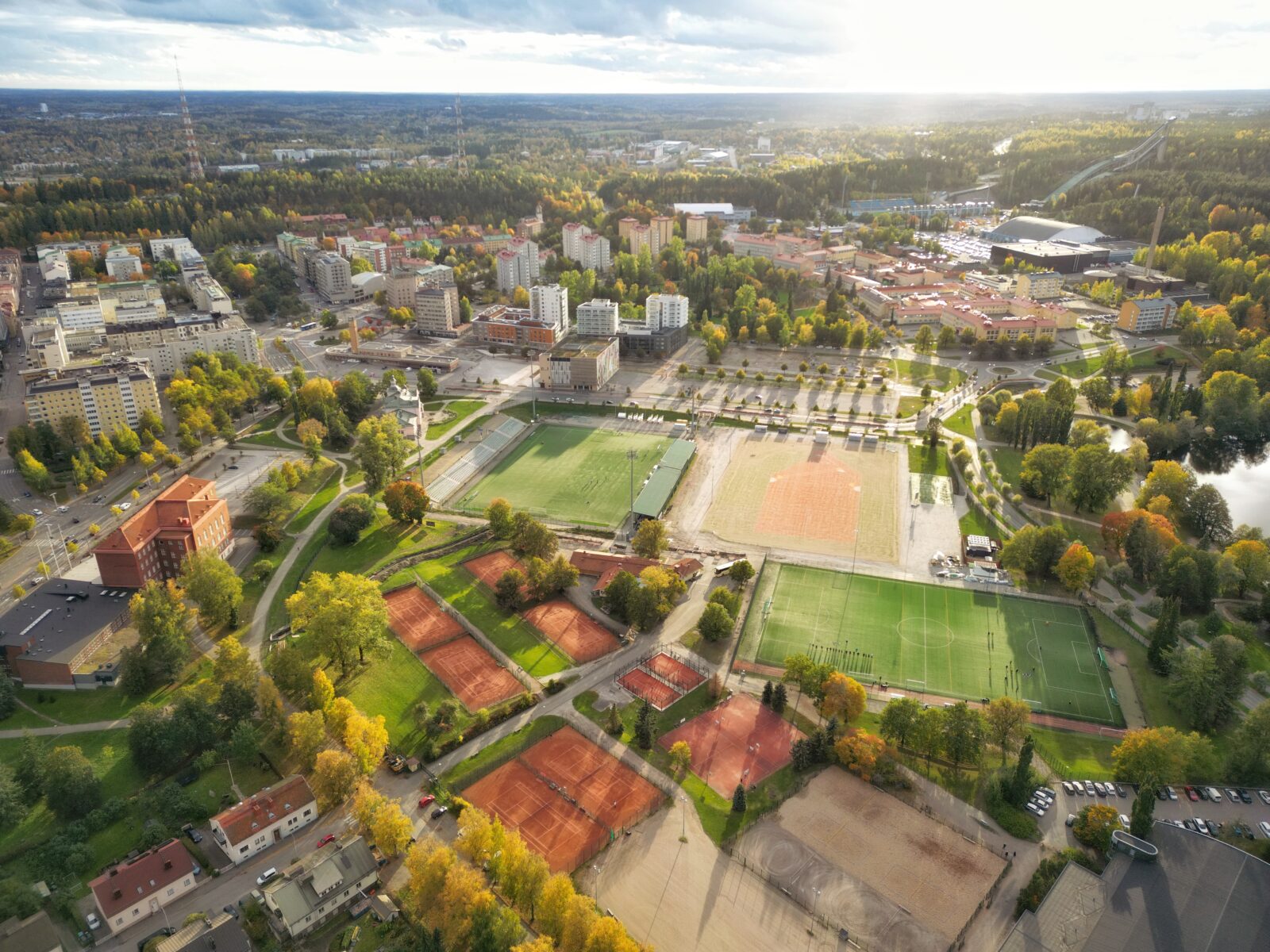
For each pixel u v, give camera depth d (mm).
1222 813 192250
